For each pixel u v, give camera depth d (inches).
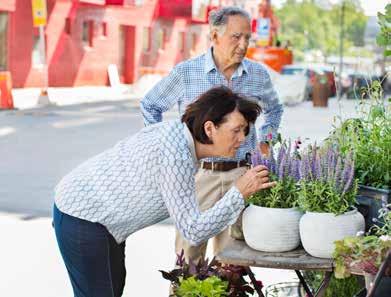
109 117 967.0
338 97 253.3
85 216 160.1
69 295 272.1
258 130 228.4
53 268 301.9
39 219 389.4
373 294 138.3
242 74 218.5
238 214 156.5
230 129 154.3
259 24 1482.5
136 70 1542.8
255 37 1488.7
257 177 157.8
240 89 219.3
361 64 265.0
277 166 169.9
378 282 137.6
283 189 167.8
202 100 155.7
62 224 162.7
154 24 1604.3
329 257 160.6
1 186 481.4
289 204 167.6
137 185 158.4
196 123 155.5
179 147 155.3
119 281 169.3
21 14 1182.9
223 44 214.1
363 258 146.4
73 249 162.2
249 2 1840.6
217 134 155.0
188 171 155.2
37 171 545.0
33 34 1213.7
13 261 311.0
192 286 164.6
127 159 159.8
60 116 959.0
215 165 211.0
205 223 153.9
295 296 207.3
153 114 223.6
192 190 156.2
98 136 767.7
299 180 168.1
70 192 161.3
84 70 1357.0
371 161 185.8
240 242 174.1
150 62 1605.6
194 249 212.4
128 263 310.5
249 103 155.2
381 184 180.2
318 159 165.6
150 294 274.2
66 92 1266.0
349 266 148.3
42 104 1103.0
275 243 164.6
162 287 282.0
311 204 162.7
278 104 229.1
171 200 155.2
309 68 1464.1
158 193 158.2
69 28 1307.8
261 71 221.5
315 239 160.1
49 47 1258.0
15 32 1172.5
